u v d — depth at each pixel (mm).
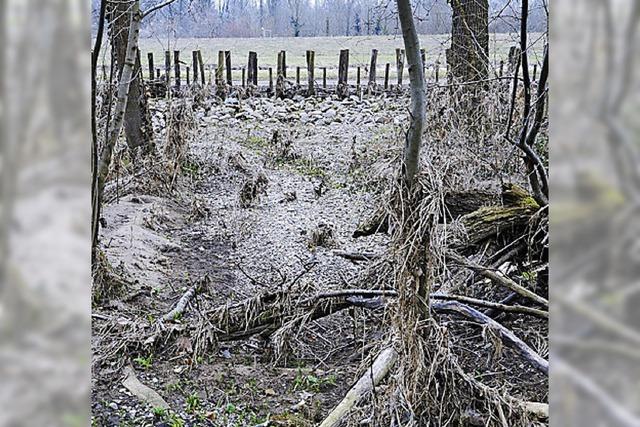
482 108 3908
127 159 5355
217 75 9828
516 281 2934
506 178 3598
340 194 5324
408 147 1762
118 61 3498
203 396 2373
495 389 2014
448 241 2744
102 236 4004
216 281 3658
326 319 3105
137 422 2168
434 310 2324
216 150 6312
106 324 2748
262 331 2752
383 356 2111
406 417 1911
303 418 2230
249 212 4941
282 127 8445
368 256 3127
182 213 4867
